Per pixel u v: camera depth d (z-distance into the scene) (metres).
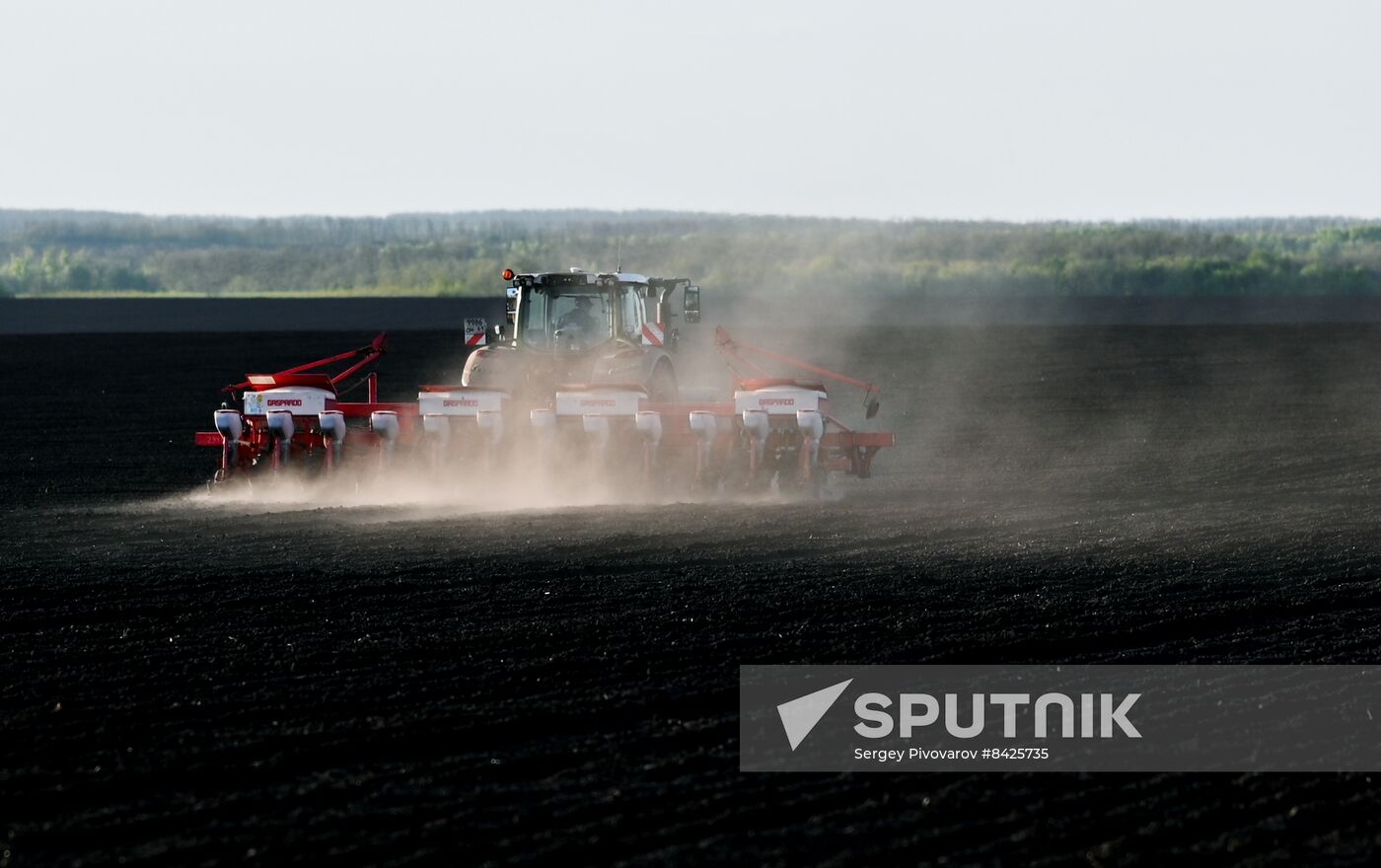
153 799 24.84
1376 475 69.75
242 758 26.92
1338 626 37.41
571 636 35.91
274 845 22.75
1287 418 95.94
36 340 169.88
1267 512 58.31
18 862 22.16
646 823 23.80
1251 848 22.88
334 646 34.97
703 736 28.31
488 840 23.00
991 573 44.28
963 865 22.12
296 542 49.81
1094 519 56.25
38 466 75.75
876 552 48.16
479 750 27.47
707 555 47.31
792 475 62.16
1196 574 44.31
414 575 43.66
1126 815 24.30
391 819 23.91
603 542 49.69
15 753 27.11
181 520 55.66
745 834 23.31
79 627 37.06
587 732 28.58
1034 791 25.42
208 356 149.12
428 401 61.75
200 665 33.28
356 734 28.25
